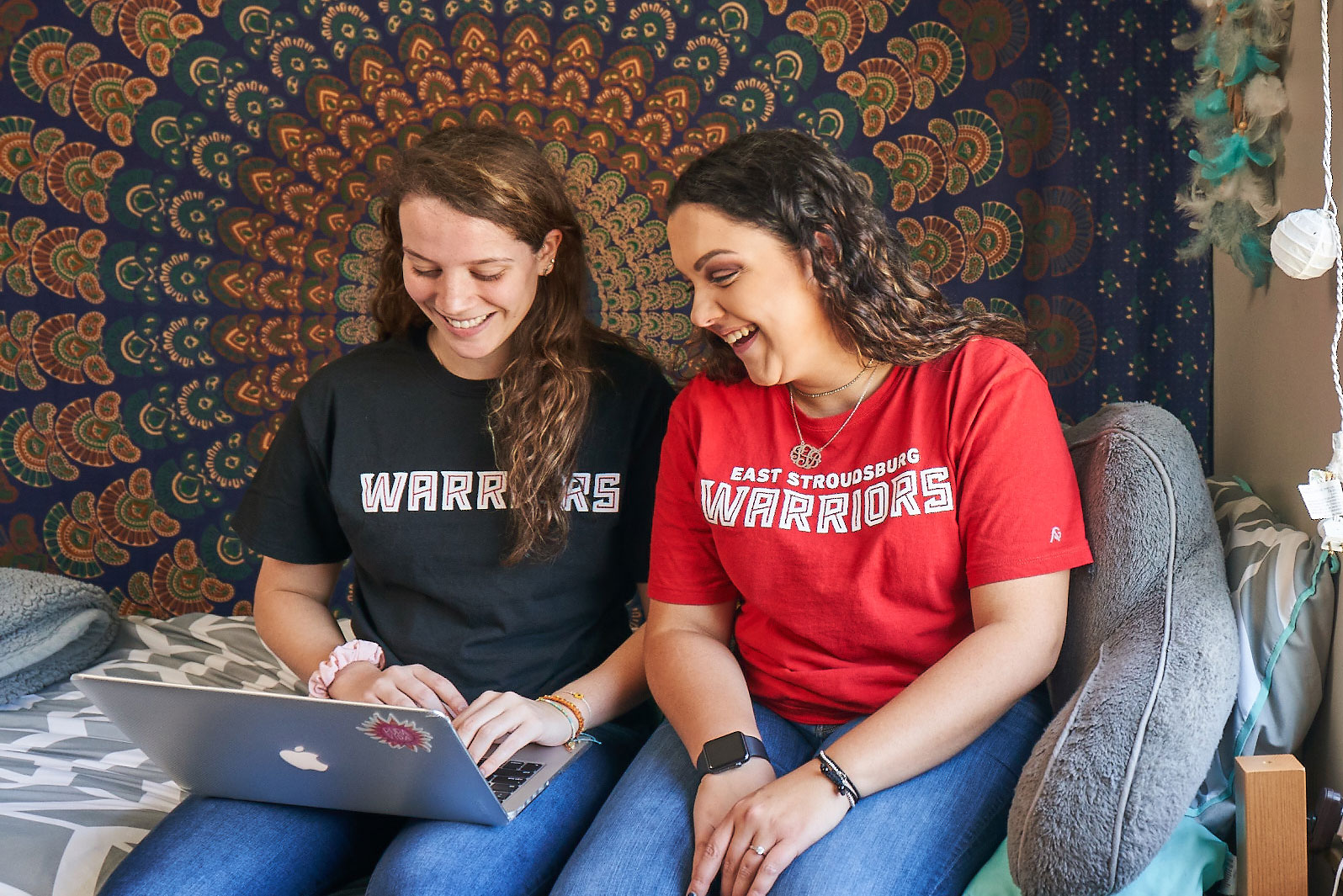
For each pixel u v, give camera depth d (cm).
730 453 137
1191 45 167
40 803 150
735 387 141
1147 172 198
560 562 150
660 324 217
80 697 192
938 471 126
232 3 216
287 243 220
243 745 117
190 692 110
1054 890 107
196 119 218
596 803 135
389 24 216
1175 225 197
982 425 125
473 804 117
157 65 218
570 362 150
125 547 225
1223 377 186
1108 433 139
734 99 212
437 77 216
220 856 120
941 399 128
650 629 144
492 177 137
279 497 155
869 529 128
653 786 126
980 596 125
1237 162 158
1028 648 121
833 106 210
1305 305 147
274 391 221
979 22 204
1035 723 131
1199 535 133
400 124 217
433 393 152
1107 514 133
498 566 148
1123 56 198
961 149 206
